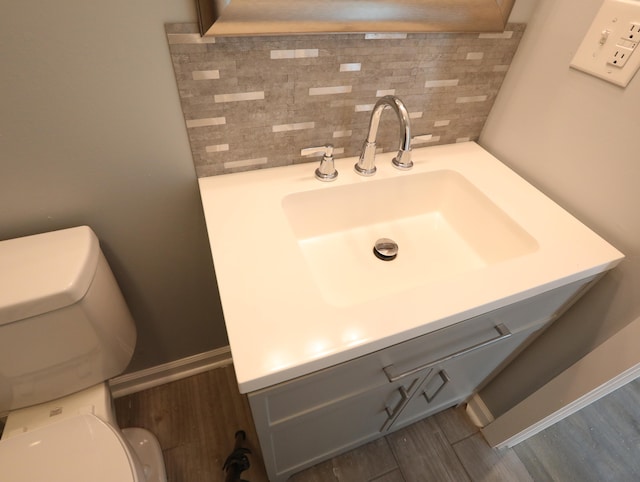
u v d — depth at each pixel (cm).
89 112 59
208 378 127
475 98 87
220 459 108
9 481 66
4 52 49
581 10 67
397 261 79
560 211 75
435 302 54
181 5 53
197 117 65
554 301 73
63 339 68
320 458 101
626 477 121
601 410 140
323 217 80
